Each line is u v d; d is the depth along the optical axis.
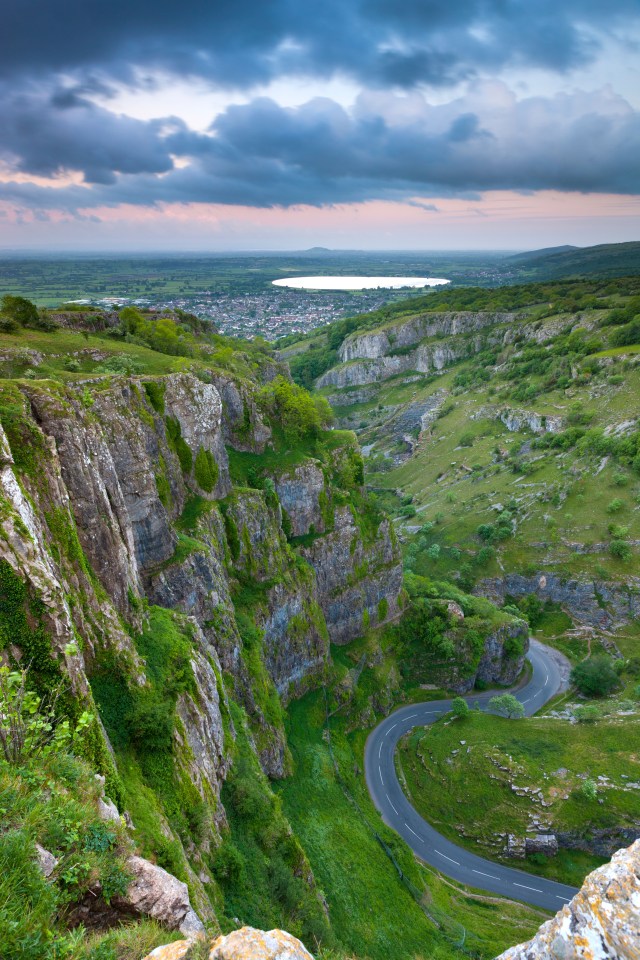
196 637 42.56
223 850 33.03
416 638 109.00
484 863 73.38
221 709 43.84
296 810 61.50
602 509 139.38
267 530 74.81
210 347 109.88
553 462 159.62
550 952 12.29
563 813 75.69
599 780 78.12
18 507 23.42
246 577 71.06
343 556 95.75
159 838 23.52
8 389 29.58
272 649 73.38
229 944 11.65
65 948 11.95
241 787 40.44
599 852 73.75
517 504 152.75
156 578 49.91
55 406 31.41
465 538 151.12
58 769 17.44
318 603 91.19
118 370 62.72
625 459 143.62
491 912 65.50
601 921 11.80
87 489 32.28
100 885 15.55
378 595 103.69
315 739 78.00
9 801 14.71
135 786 26.41
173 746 30.70
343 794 71.88
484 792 79.88
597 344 186.88
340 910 51.66
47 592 21.61
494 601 138.00
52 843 14.98
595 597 129.88
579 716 90.69
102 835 16.45
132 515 48.69
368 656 99.81
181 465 63.97
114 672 30.02
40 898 12.80
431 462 199.75
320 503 92.25
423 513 170.00
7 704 17.00
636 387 161.38
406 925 55.34
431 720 96.31
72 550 28.61
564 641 127.56
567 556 136.38
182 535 56.84
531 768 81.38
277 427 92.69
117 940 13.46
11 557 21.19
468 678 106.56
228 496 70.25
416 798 81.12
